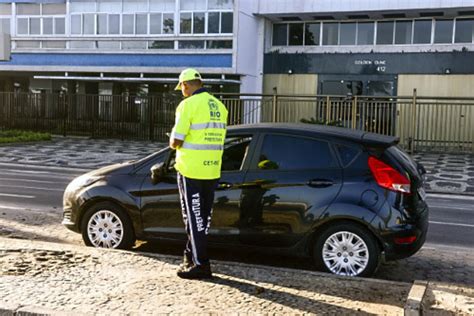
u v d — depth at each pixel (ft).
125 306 15.19
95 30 90.63
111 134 90.22
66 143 82.53
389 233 18.94
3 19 95.61
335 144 20.11
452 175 54.80
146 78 87.45
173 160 21.70
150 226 21.62
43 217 29.68
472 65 80.12
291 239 19.89
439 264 22.53
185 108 17.33
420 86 82.99
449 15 80.53
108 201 22.15
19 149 73.20
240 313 14.85
